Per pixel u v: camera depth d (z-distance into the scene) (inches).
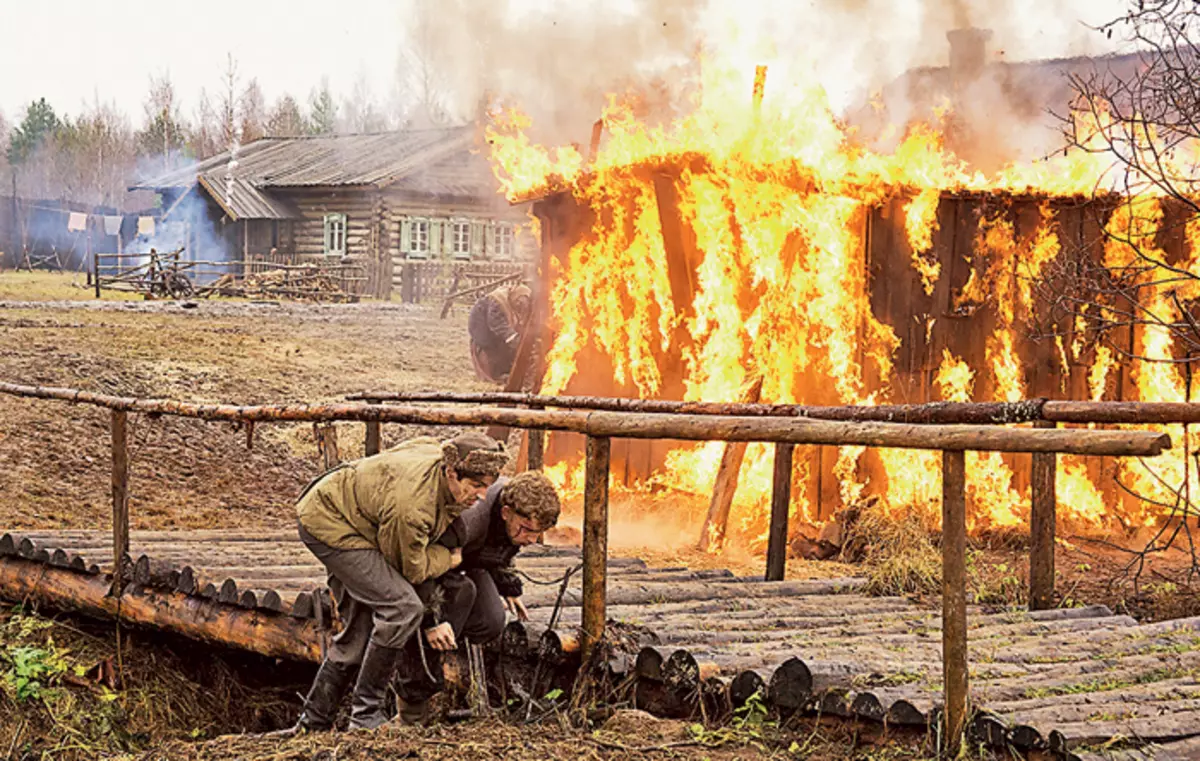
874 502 398.9
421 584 207.0
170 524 431.8
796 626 255.9
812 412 300.8
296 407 283.4
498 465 199.5
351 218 1488.7
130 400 294.4
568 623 235.6
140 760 202.5
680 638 234.5
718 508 392.2
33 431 513.0
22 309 916.6
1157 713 187.0
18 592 309.3
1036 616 269.6
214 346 768.9
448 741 196.5
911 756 181.9
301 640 251.8
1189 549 382.6
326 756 191.9
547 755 188.9
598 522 220.2
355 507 204.2
